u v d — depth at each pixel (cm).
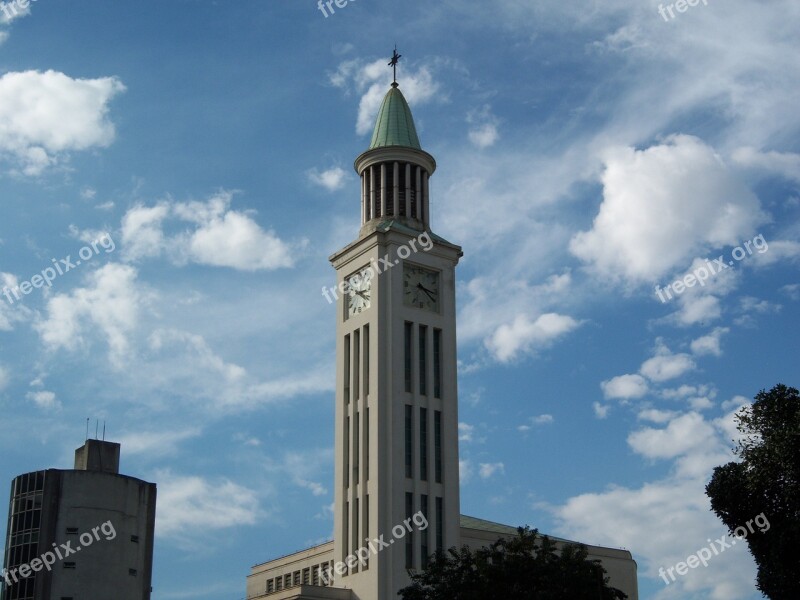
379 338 12362
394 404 12062
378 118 13900
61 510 14875
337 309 13125
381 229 12731
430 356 12562
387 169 13438
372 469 11919
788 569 7869
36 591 14475
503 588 8538
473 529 12888
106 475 15225
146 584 15400
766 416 8181
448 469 12194
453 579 8875
